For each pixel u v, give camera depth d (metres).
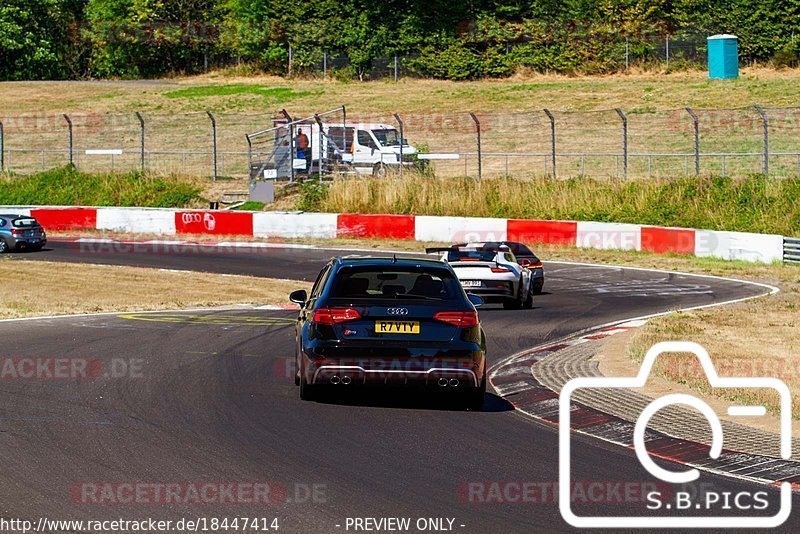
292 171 123.56
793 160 130.75
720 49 177.12
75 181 129.75
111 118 176.75
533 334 53.88
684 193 108.56
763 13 188.88
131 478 24.47
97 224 116.81
